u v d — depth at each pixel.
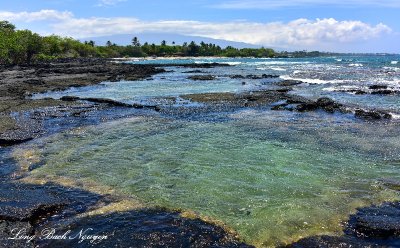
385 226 7.54
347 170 11.24
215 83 39.22
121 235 7.48
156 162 12.20
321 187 9.92
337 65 75.25
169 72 59.03
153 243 7.19
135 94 30.58
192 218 8.24
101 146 14.18
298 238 7.37
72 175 11.07
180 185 10.18
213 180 10.52
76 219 8.20
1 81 40.56
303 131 16.30
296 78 43.62
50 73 53.62
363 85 34.31
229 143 14.44
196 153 13.13
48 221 8.20
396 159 12.21
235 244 7.20
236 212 8.52
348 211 8.48
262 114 20.67
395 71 51.50
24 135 15.61
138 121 18.89
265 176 10.80
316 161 12.13
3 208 8.50
